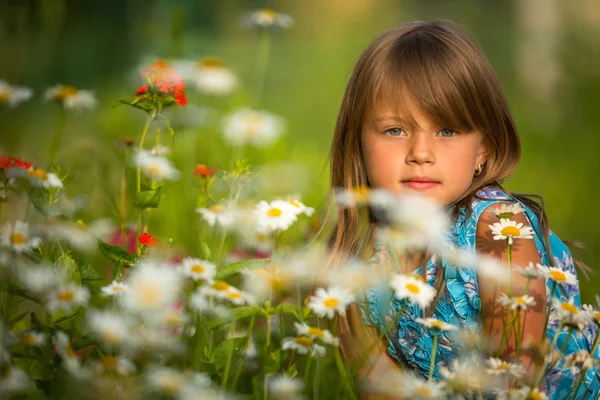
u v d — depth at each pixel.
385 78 2.78
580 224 5.66
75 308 2.41
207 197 2.88
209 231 3.45
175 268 2.29
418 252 2.76
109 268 3.29
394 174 2.73
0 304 2.22
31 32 5.44
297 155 6.77
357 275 2.32
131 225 3.21
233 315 2.31
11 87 4.03
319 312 2.21
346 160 2.95
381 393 2.55
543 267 2.23
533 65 10.85
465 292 2.66
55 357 2.24
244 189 2.74
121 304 2.19
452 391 2.09
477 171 2.89
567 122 8.58
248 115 5.07
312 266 2.44
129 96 7.88
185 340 2.26
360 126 2.88
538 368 2.34
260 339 2.59
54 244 2.40
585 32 11.91
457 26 3.03
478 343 2.53
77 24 13.70
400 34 2.92
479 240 2.68
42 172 2.46
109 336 1.95
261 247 3.09
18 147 5.08
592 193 6.22
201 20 14.19
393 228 2.09
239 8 15.11
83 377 1.93
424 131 2.72
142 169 2.95
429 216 2.03
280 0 17.94
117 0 14.25
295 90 11.34
